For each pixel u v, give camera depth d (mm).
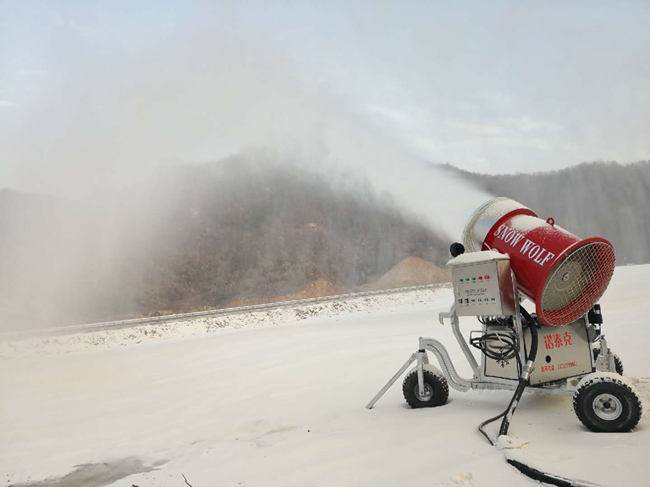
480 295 5676
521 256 5531
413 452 4465
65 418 8195
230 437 5965
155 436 6445
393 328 17609
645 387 5891
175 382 10992
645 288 22219
